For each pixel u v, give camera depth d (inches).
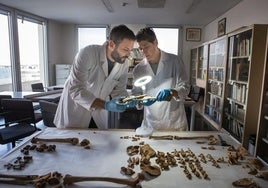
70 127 60.0
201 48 207.5
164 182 32.9
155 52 63.7
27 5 162.9
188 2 150.0
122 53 54.1
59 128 57.6
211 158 40.8
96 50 58.3
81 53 56.2
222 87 148.4
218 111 155.7
